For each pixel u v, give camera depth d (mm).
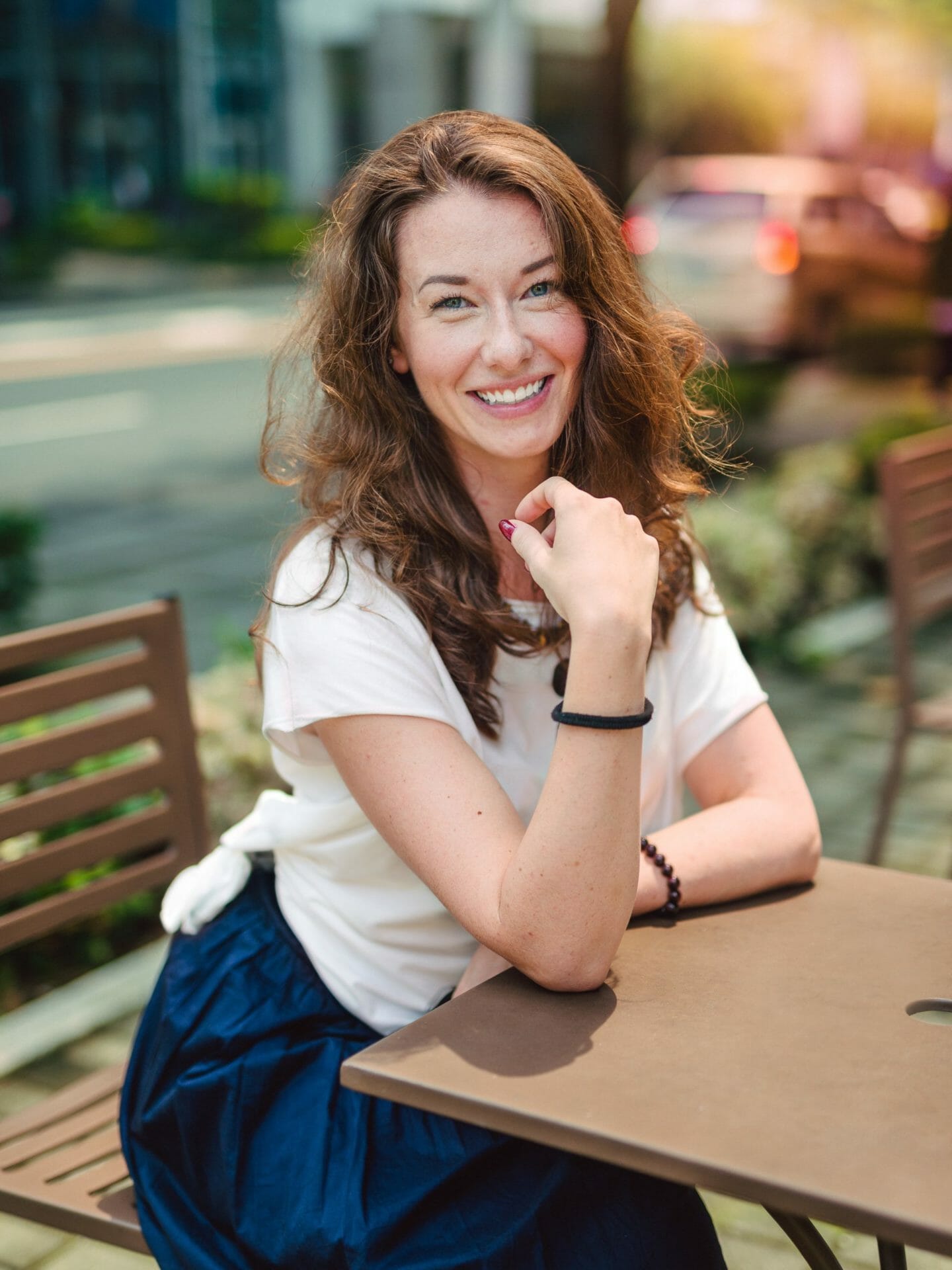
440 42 25984
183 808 2096
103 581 6840
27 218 24812
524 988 1318
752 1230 2268
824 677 5484
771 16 17141
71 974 3164
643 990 1314
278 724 1491
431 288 1478
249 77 27266
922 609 3205
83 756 1960
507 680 1573
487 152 1463
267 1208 1379
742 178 11938
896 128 17703
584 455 1622
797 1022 1246
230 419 11172
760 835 1556
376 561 1527
